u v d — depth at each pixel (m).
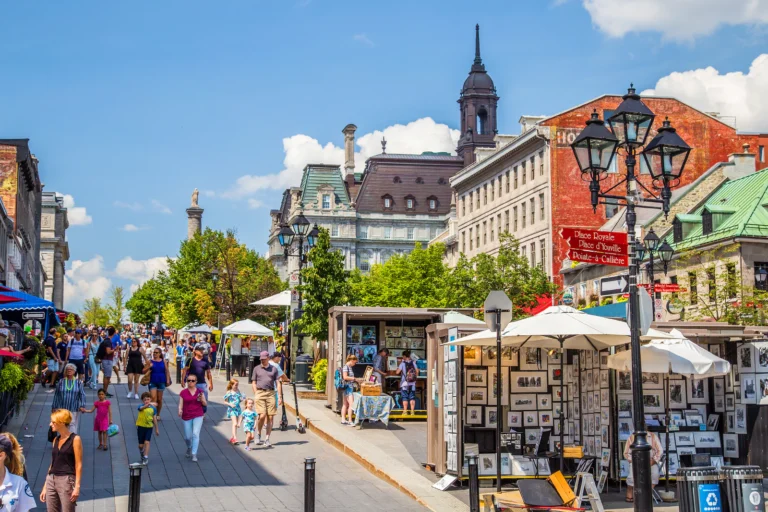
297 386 36.25
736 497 12.95
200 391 20.98
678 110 70.62
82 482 17.97
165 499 16.45
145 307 127.44
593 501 14.53
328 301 36.38
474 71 154.88
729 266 47.09
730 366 17.58
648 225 56.38
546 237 71.25
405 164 151.25
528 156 75.38
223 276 62.41
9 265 63.31
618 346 17.64
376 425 26.38
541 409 18.77
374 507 16.28
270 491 17.47
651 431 18.17
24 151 70.75
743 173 58.22
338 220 145.88
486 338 16.73
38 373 34.81
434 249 86.88
